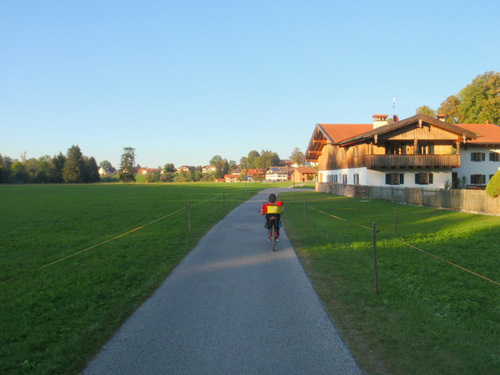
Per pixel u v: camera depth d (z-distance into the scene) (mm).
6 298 6078
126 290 6594
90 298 6105
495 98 51562
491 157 40531
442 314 5219
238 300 5969
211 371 3711
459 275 7254
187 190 54219
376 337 4469
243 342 4383
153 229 14367
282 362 3875
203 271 7941
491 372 3623
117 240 11797
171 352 4152
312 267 8172
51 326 4906
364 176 36312
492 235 11797
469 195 19562
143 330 4793
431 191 23062
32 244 11133
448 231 13219
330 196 38812
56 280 7215
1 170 99812
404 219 17328
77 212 20938
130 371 3738
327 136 43219
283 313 5344
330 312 5355
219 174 178375
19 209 22734
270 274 7621
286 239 12219
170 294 6332
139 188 62250
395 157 34188
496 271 7547
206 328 4832
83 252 9930
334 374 3621
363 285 6695
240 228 15000
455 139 34406
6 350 4188
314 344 4297
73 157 120625
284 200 34188
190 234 13188
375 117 42469
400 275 7352
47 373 3715
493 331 4625
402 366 3758
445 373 3611
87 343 4406
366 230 13945
